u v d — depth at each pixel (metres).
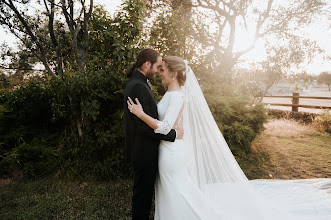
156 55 1.98
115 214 2.41
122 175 3.18
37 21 4.37
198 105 2.02
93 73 3.32
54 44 3.98
